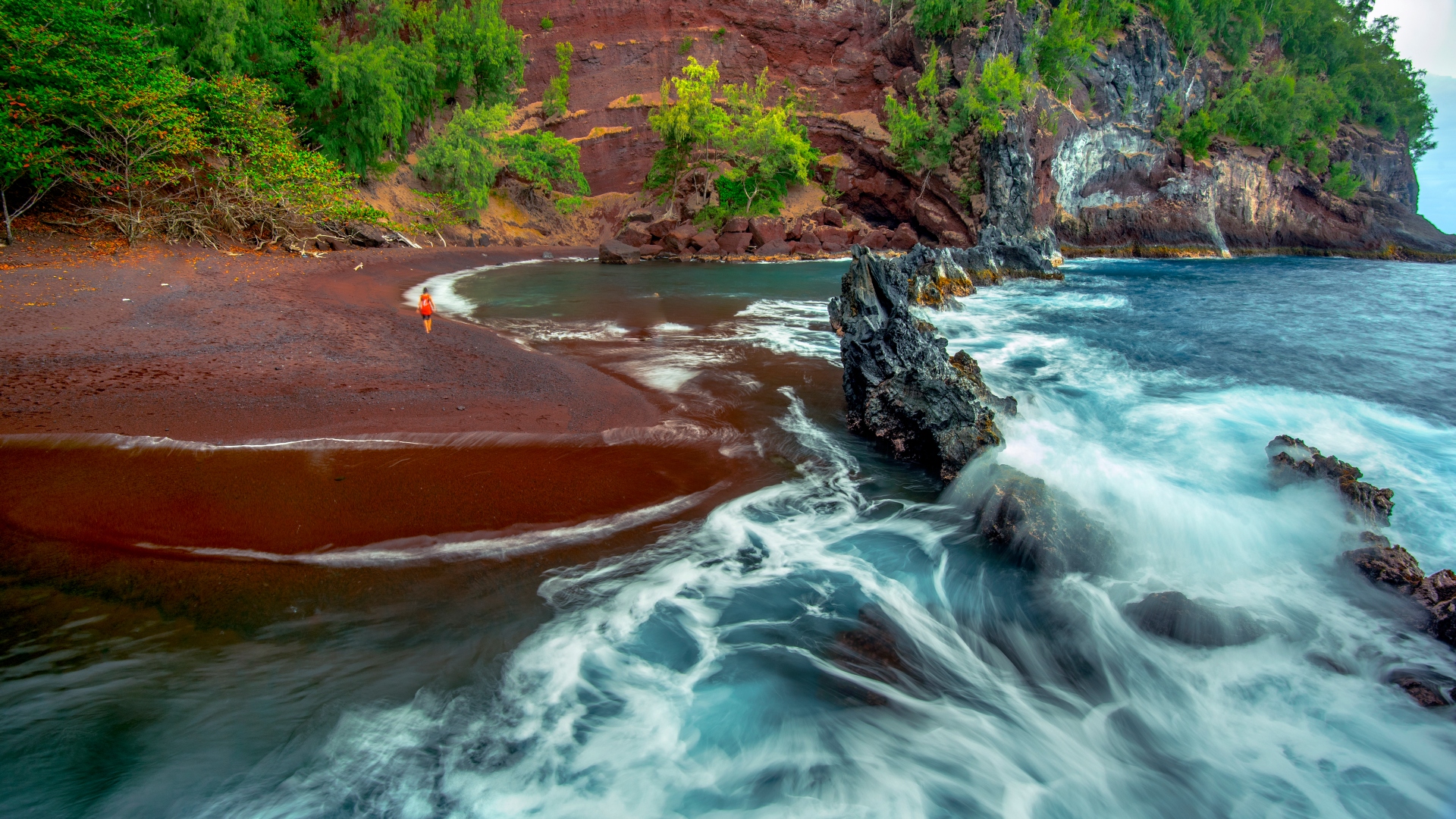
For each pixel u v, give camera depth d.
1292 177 61.78
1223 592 6.73
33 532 6.81
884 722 5.22
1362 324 21.67
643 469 9.25
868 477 9.57
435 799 4.34
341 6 45.91
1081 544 7.23
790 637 6.11
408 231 41.06
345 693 5.06
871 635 6.16
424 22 50.56
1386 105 72.38
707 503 8.47
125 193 24.58
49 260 20.38
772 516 8.29
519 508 7.88
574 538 7.39
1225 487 8.93
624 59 65.19
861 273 19.16
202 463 8.52
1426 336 19.45
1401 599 6.37
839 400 12.98
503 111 52.28
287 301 18.78
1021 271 35.56
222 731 4.66
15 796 4.11
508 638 5.80
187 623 5.68
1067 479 8.85
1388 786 4.64
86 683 4.98
